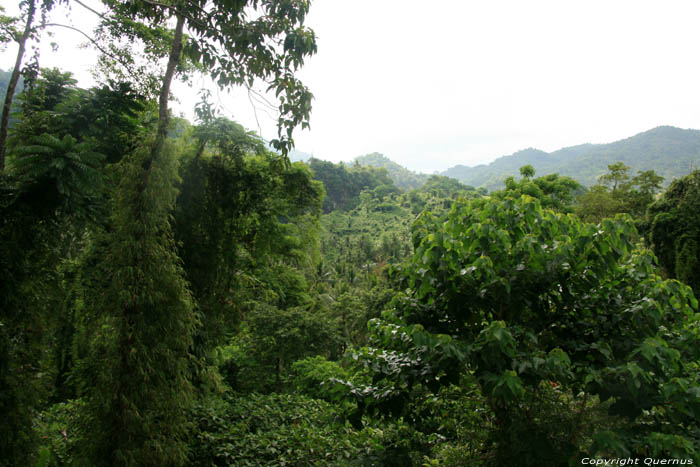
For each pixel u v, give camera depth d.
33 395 3.87
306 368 10.04
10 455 3.61
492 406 3.23
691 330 2.89
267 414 6.52
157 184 3.95
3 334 3.75
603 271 3.00
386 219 105.44
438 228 3.50
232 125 7.62
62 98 6.35
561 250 2.92
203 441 5.02
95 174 4.18
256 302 11.99
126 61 6.76
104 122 5.94
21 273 4.00
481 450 3.35
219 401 6.69
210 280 7.45
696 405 2.36
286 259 10.50
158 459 3.66
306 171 8.94
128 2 5.05
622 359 2.73
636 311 2.70
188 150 7.50
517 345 2.86
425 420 3.72
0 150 4.43
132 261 3.78
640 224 17.28
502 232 2.99
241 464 4.62
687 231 14.98
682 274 14.64
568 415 3.05
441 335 2.68
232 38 4.48
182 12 4.50
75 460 3.62
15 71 4.61
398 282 3.67
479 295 3.06
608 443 2.40
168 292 3.96
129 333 3.67
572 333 3.07
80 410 3.87
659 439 2.28
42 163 3.93
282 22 4.41
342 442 5.13
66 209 4.25
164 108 4.31
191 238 7.23
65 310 4.88
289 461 4.73
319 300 24.25
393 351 3.48
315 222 9.62
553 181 23.05
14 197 3.94
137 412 3.54
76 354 4.67
